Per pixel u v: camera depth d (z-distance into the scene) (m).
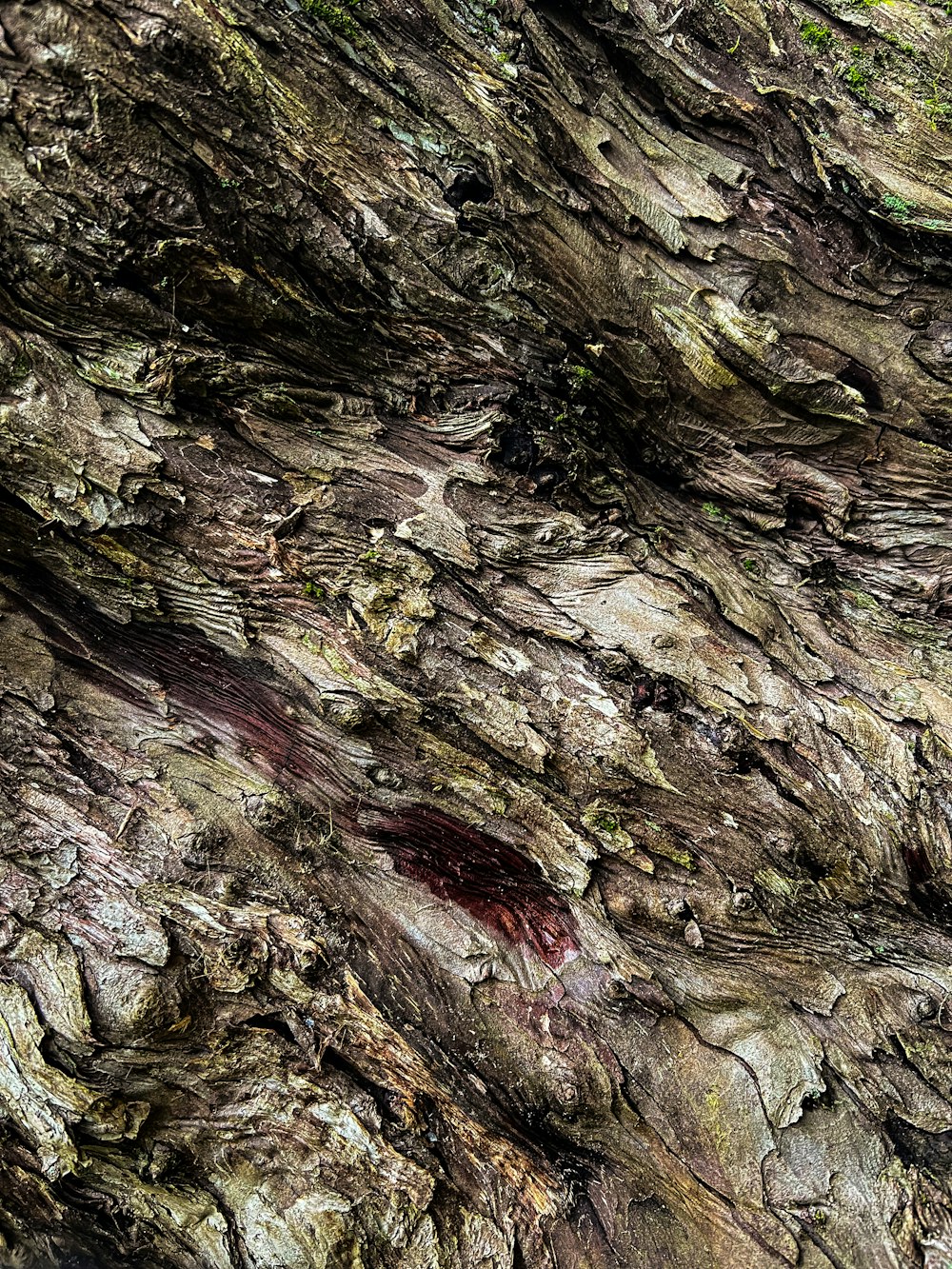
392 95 0.64
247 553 0.64
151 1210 0.60
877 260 0.74
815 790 0.66
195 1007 0.60
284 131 0.61
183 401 0.63
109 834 0.64
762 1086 0.62
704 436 0.74
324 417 0.65
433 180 0.65
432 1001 0.64
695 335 0.71
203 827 0.65
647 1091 0.63
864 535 0.76
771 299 0.73
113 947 0.60
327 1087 0.60
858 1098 0.62
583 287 0.69
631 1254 0.61
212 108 0.59
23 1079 0.60
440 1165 0.60
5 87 0.57
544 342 0.68
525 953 0.66
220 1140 0.60
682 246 0.71
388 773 0.66
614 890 0.64
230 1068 0.60
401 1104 0.60
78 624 0.67
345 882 0.66
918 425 0.74
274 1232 0.58
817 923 0.65
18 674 0.66
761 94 0.73
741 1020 0.64
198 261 0.61
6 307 0.61
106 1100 0.59
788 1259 0.60
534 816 0.65
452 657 0.64
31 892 0.62
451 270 0.65
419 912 0.66
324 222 0.63
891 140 0.75
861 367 0.74
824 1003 0.64
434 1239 0.58
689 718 0.66
